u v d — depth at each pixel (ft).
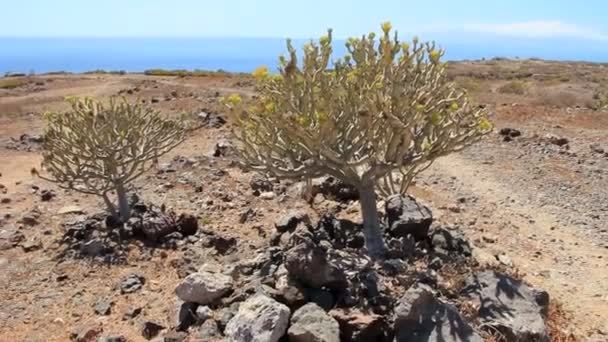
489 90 105.91
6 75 152.46
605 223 29.40
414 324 15.03
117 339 16.48
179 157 38.65
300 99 19.38
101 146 25.85
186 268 21.22
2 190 34.14
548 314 18.04
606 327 18.19
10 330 17.90
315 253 16.43
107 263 22.35
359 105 19.06
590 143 47.50
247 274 19.15
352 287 16.69
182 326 16.81
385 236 21.49
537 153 43.55
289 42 18.81
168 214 25.44
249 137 20.43
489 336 15.60
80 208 29.73
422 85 19.99
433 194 33.01
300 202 28.76
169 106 67.26
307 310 15.05
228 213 27.76
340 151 19.77
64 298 19.89
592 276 22.56
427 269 19.07
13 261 23.12
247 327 14.65
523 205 32.01
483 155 42.98
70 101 27.02
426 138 21.11
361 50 19.65
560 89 114.83
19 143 49.57
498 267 20.86
